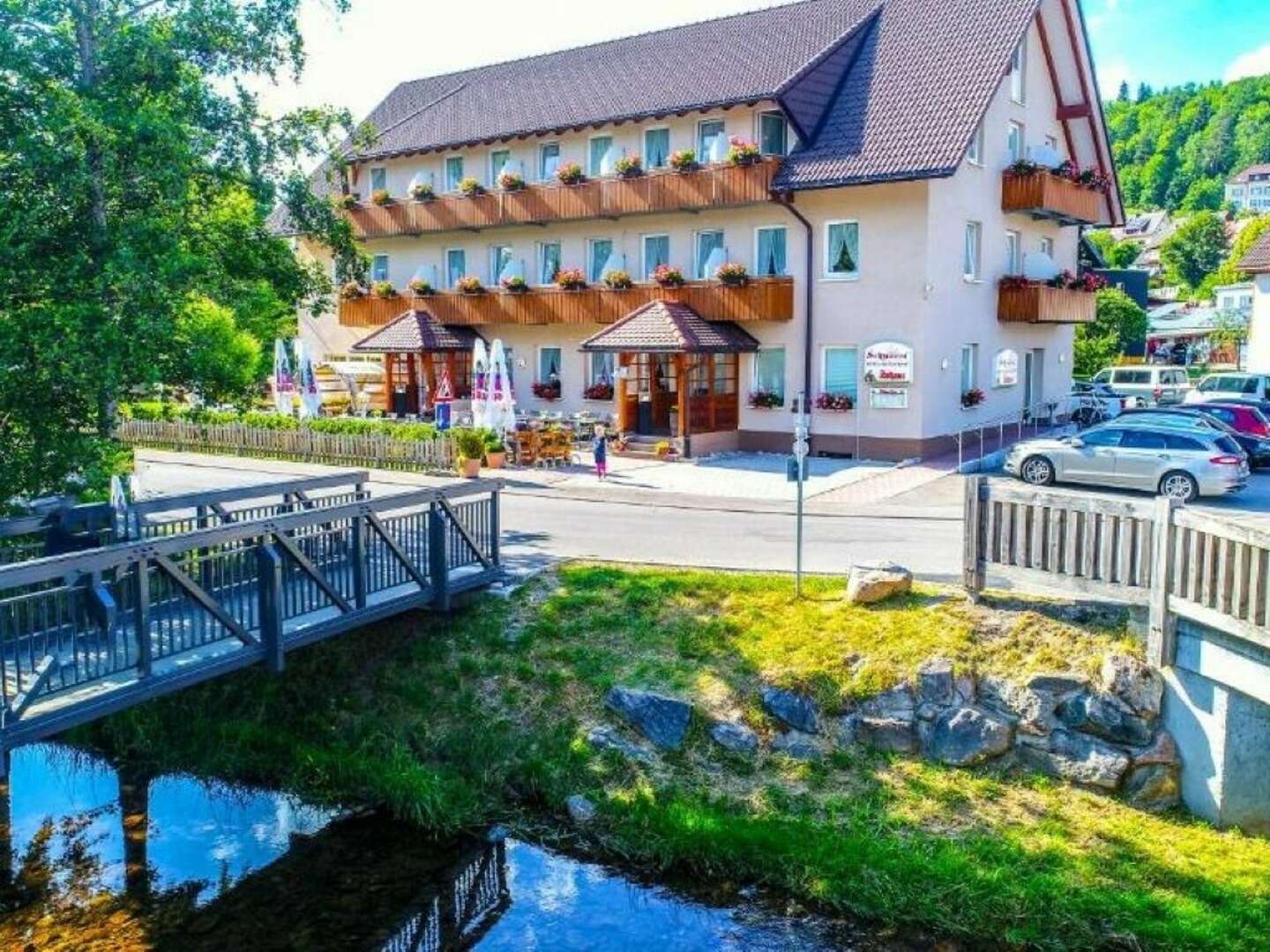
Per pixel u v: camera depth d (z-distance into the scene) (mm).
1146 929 8750
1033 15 27891
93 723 13312
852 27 29953
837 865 9688
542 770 11320
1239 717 10055
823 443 27828
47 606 9367
